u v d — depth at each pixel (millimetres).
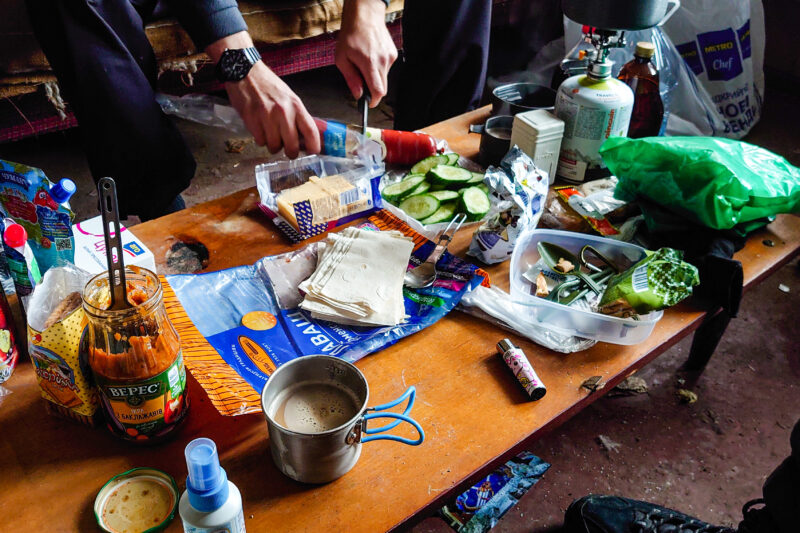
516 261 1101
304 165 1322
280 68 2520
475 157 1473
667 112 1688
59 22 1477
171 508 729
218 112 1882
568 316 983
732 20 2217
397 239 1084
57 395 796
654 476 1509
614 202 1288
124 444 803
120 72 1546
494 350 967
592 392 906
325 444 700
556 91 1502
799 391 1721
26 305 908
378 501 749
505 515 1411
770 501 1010
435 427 840
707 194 1133
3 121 2086
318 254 1093
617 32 1329
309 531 716
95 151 1675
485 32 1985
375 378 908
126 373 716
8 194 900
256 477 770
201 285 1030
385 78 1434
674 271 971
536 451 1547
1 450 790
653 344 1000
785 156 2576
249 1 2268
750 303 1995
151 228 1198
